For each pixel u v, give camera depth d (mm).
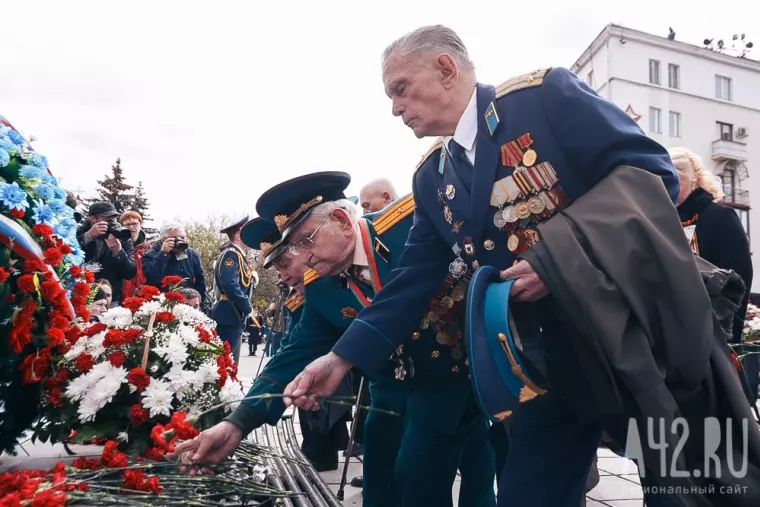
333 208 2643
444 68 1869
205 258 40594
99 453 2514
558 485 1690
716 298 1482
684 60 26062
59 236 2361
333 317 2637
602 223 1379
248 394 2439
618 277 1322
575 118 1609
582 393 1624
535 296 1477
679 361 1313
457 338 2369
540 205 1691
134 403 2293
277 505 2148
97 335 2375
